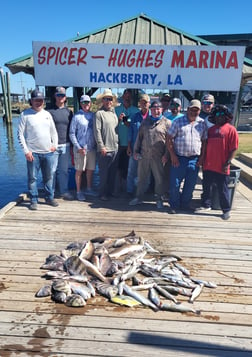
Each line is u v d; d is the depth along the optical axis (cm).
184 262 360
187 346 236
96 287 303
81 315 267
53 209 523
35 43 574
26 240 405
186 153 492
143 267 335
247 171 817
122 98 596
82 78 589
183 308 274
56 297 283
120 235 428
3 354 225
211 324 260
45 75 591
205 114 544
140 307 279
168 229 453
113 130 539
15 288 302
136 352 229
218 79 575
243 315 272
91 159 571
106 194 577
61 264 334
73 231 436
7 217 483
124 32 671
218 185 489
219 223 479
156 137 502
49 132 503
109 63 578
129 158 589
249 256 377
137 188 550
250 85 2364
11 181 988
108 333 247
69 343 237
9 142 1845
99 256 341
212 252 385
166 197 589
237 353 230
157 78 580
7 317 262
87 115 545
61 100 536
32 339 240
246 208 556
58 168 572
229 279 327
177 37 665
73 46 573
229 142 470
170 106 550
